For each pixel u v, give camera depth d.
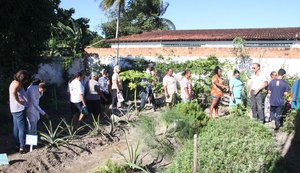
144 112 12.77
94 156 8.55
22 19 12.34
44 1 12.78
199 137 7.54
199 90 14.51
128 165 7.48
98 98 10.50
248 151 6.57
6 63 12.56
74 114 10.21
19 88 8.04
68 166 7.96
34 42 13.03
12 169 7.21
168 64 17.67
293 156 8.23
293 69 16.72
